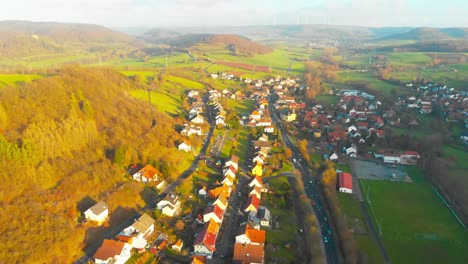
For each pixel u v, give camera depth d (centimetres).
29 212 8994
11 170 9669
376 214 11288
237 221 10538
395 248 9606
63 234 8700
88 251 8856
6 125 11500
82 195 10531
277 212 11119
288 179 13475
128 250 8694
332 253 9331
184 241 9456
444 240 9981
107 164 12169
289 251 9269
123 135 14288
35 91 13862
